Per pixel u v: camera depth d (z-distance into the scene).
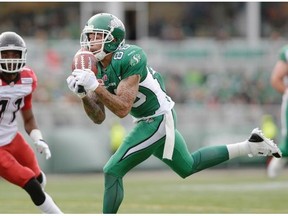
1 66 17.55
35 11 51.91
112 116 40.91
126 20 52.91
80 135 40.09
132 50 17.11
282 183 32.56
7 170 17.02
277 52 46.81
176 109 43.59
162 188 30.78
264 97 46.00
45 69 43.41
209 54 46.34
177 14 55.44
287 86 28.86
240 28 55.59
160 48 46.31
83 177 38.22
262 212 21.88
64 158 39.69
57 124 40.56
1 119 18.08
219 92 45.69
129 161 17.38
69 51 44.28
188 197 26.77
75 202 25.33
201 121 43.41
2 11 51.31
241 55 46.56
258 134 18.61
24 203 25.02
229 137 42.78
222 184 32.50
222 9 55.78
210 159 18.53
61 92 43.16
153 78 17.83
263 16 56.19
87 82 16.22
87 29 17.17
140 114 17.75
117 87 16.98
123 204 24.42
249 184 32.22
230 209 22.75
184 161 18.17
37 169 18.86
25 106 18.58
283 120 28.36
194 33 55.19
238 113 43.75
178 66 45.94
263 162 43.12
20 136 18.52
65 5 52.22
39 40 47.75
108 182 17.19
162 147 18.12
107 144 40.50
